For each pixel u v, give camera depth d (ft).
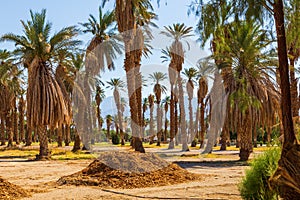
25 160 84.74
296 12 22.20
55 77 89.30
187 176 43.27
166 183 39.91
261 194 23.76
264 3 21.15
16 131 185.06
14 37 86.63
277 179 19.97
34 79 87.10
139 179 39.58
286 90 20.49
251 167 25.57
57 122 88.28
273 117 73.82
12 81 143.33
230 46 70.18
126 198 32.35
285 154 19.86
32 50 87.61
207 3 22.26
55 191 36.06
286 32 22.66
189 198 31.71
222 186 37.96
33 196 33.32
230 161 74.23
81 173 43.16
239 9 21.53
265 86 73.92
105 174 40.93
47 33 88.53
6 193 32.09
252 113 73.31
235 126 75.46
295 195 19.38
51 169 61.11
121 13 63.67
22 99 186.70
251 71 73.26
